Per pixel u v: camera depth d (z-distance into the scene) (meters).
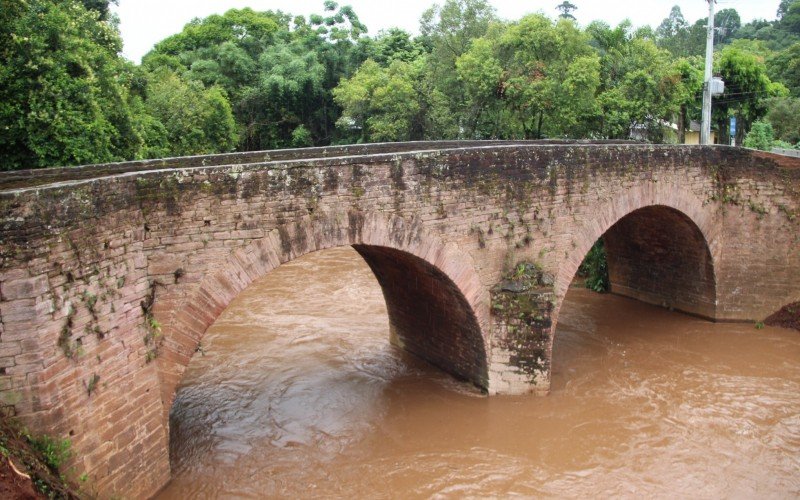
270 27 51.91
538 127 31.75
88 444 8.48
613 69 31.89
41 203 7.71
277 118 46.22
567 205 14.98
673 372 16.36
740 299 19.89
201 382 15.39
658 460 12.22
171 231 9.66
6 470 6.98
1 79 13.86
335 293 23.02
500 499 10.96
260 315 20.52
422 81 37.38
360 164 11.53
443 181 12.74
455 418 13.69
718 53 40.69
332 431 13.16
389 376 15.82
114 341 8.92
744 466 12.05
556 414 13.91
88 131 15.20
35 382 7.70
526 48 30.23
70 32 15.92
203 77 43.31
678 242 20.27
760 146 31.44
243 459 11.99
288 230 10.79
